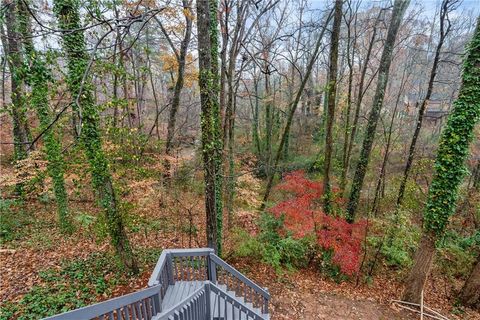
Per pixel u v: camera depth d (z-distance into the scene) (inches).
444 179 286.4
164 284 221.5
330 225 345.7
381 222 379.6
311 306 297.7
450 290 359.6
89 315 112.3
